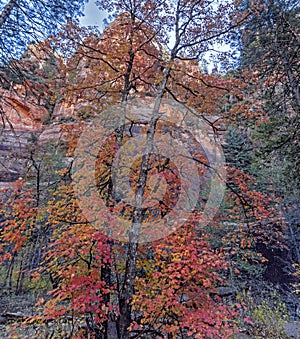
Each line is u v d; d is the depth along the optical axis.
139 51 5.90
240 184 5.47
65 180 5.46
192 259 3.55
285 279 9.09
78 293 3.47
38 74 6.08
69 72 5.66
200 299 3.63
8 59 5.74
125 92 5.81
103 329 4.12
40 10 5.54
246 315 5.22
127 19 5.75
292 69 6.32
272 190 8.70
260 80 6.52
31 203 4.76
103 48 5.58
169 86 5.89
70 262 4.23
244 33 5.73
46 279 5.80
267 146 6.38
